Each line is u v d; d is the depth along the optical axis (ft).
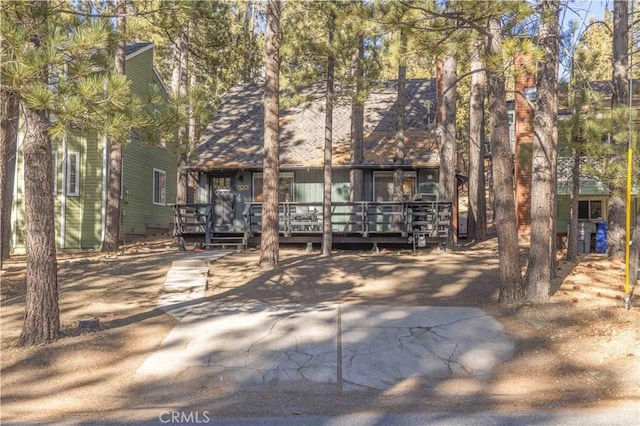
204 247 60.44
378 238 57.52
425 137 68.85
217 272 44.50
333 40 47.57
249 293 38.22
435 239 57.00
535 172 33.53
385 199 67.05
